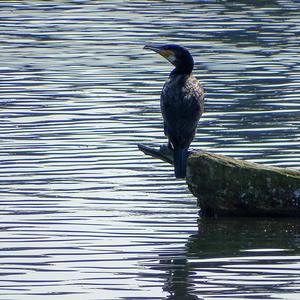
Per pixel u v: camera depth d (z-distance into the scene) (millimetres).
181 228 13312
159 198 14617
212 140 17781
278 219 13922
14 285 11109
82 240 12680
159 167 16203
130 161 16516
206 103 20875
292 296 10789
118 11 34406
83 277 11375
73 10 34688
